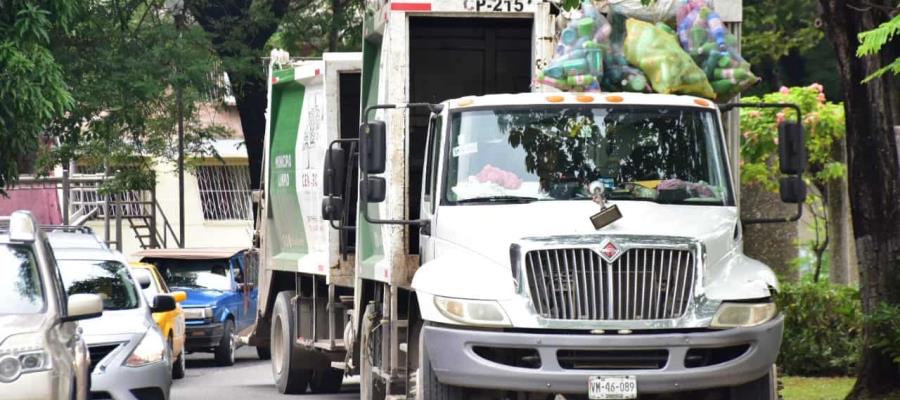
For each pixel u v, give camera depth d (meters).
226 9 89.06
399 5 40.62
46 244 34.19
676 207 34.84
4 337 29.44
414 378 37.50
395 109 40.81
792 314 55.31
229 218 137.38
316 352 56.22
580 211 34.34
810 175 63.41
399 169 40.81
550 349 32.16
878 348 44.47
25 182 108.38
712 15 37.53
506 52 45.88
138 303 48.12
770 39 101.06
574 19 37.38
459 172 35.59
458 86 46.03
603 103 36.00
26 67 56.81
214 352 78.19
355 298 45.97
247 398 55.69
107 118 81.25
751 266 34.34
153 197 118.88
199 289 79.06
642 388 32.25
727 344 32.69
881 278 44.06
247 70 87.50
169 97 92.56
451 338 32.75
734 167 40.00
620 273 32.66
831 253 63.28
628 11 37.53
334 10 90.44
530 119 35.88
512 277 32.91
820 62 107.50
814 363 55.00
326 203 43.38
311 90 55.38
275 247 61.69
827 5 43.03
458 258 34.09
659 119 35.91
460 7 40.72
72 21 64.62
